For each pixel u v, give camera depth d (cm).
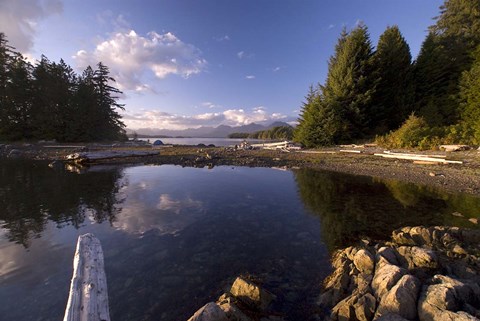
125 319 367
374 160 1884
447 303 310
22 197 1029
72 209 875
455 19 3120
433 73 2633
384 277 383
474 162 1464
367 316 344
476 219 718
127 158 2380
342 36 3119
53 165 1944
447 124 2378
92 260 429
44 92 4025
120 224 738
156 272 488
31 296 412
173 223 750
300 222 762
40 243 607
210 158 2308
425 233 581
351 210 859
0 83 3819
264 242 626
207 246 602
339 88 2803
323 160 2081
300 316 371
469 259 469
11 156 2573
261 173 1605
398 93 2788
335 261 520
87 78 4666
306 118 3131
